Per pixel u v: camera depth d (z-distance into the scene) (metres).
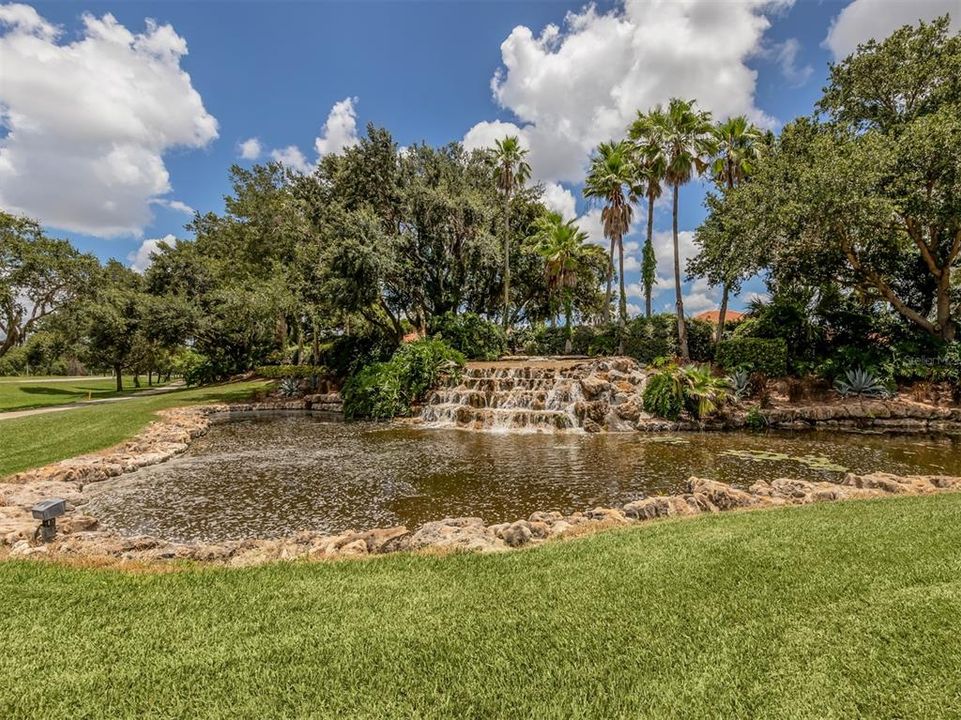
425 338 25.22
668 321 25.72
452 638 3.19
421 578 4.18
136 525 7.09
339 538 5.61
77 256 33.53
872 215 15.09
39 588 4.03
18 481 8.88
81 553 5.07
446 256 28.78
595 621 3.35
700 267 23.75
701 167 25.19
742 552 4.48
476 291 33.59
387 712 2.52
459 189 29.81
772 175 18.08
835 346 19.05
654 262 28.11
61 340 39.03
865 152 15.55
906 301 20.84
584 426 15.49
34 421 16.17
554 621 3.37
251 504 8.04
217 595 3.89
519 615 3.46
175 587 4.06
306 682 2.78
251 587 4.04
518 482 9.27
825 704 2.50
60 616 3.56
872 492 7.15
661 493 8.44
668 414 15.59
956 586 3.66
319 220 27.52
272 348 39.72
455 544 5.18
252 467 10.69
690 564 4.25
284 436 15.12
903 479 7.73
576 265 29.94
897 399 15.99
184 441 13.50
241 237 41.16
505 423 16.52
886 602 3.46
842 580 3.82
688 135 24.41
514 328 36.62
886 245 18.45
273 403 23.53
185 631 3.34
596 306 39.81
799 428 15.09
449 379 20.12
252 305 31.34
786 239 17.16
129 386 42.97
